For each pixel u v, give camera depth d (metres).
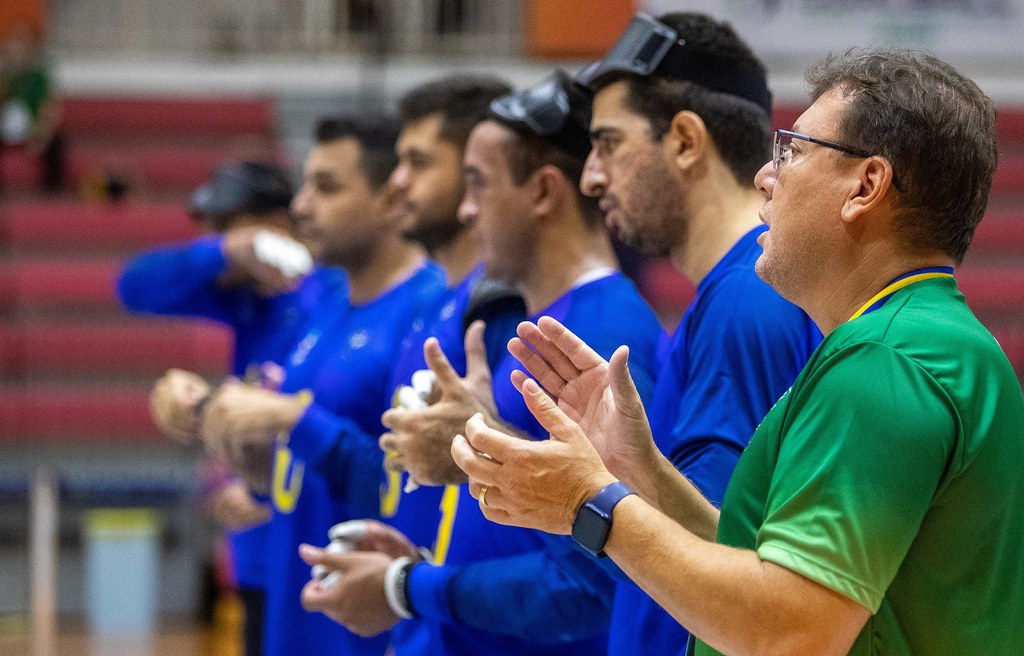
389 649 10.29
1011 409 4.55
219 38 37.34
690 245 6.79
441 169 9.55
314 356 11.17
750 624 4.19
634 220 6.82
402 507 9.31
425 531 9.20
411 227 9.70
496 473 4.83
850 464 4.22
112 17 37.56
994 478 4.41
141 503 22.77
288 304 14.09
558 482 4.72
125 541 21.70
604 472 4.73
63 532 22.64
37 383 29.61
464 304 8.77
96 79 36.84
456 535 7.94
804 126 4.84
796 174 4.81
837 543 4.14
